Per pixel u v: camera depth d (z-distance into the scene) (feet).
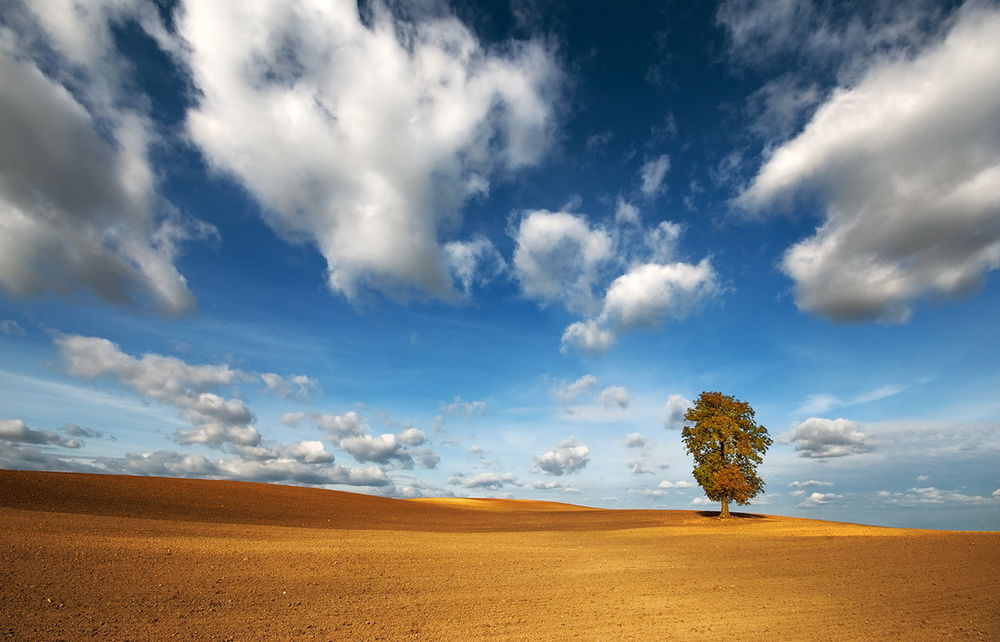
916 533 139.85
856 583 67.87
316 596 53.67
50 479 182.50
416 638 40.06
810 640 41.47
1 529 79.36
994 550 98.84
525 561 86.22
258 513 178.40
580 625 45.11
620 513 304.09
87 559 63.26
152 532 98.94
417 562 80.38
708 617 48.75
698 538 136.15
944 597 58.90
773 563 86.99
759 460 183.73
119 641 36.09
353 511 226.17
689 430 190.29
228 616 44.19
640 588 63.46
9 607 41.70
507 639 40.47
